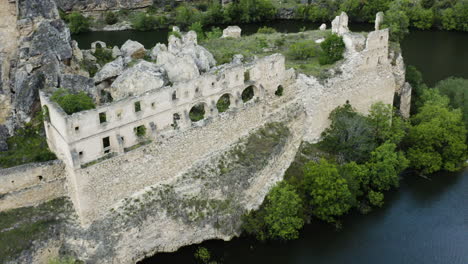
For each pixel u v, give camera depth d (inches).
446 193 3614.7
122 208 2878.9
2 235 2679.6
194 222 3024.1
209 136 3198.8
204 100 3117.6
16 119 3161.9
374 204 3435.0
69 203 2864.2
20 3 3398.1
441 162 3828.7
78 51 3757.4
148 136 2925.7
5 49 3344.0
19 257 2662.4
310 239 3169.3
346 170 3422.7
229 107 3331.7
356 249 3112.7
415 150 3858.3
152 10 7140.8
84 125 2618.1
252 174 3243.1
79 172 2667.3
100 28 6835.6
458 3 6840.6
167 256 3009.4
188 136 3080.7
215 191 3120.1
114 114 2726.4
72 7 6855.3
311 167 3341.5
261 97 3417.8
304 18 7298.2
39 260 2719.0
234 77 3223.4
